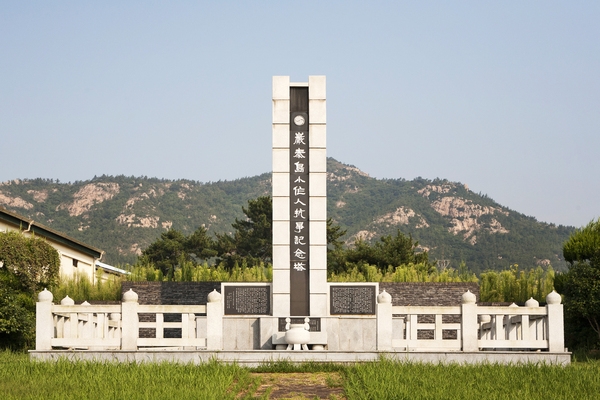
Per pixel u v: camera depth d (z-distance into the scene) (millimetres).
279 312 22375
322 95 23078
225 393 14664
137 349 19672
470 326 19984
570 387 15031
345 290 22812
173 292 29062
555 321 19828
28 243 27000
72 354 19438
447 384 15164
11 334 24250
